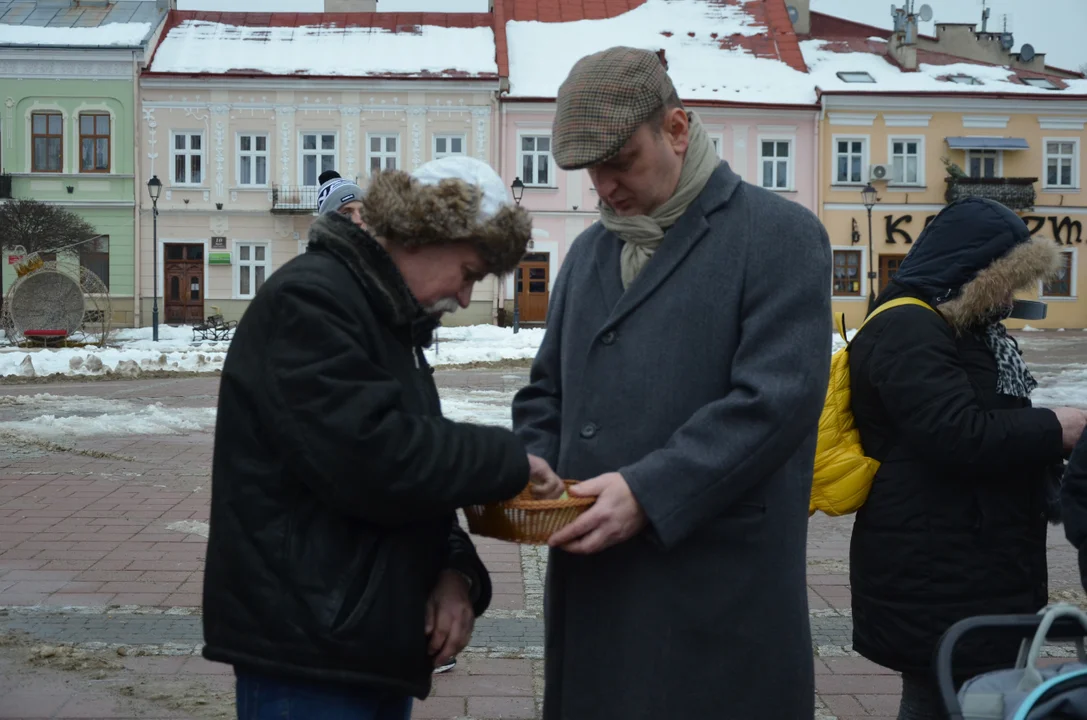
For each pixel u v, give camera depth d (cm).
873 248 3822
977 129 3822
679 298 231
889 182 3797
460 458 200
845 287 3831
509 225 212
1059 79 4069
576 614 239
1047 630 188
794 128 3766
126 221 3628
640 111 222
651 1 4112
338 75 3612
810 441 242
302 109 3625
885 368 279
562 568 244
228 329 3159
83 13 3769
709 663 229
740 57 3928
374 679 202
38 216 3123
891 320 284
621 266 244
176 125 3616
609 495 214
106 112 3597
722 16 4081
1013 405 286
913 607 279
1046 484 288
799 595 238
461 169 213
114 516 745
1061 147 3856
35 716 390
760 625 231
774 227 232
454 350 2452
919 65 4038
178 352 2362
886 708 407
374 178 214
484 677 439
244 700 207
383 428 193
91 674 434
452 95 3631
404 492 194
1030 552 281
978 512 277
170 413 1348
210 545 207
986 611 276
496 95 3628
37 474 912
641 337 233
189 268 3669
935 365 274
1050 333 3666
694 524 217
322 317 196
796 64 3922
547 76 3747
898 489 283
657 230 235
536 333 3111
